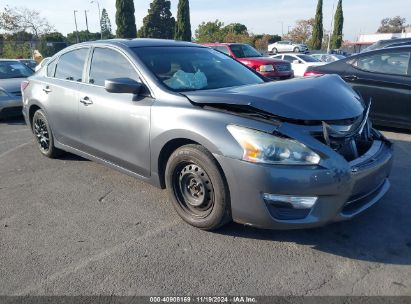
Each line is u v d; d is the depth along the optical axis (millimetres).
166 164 3623
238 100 3031
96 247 3211
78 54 4758
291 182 2812
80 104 4434
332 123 2992
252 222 3029
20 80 9188
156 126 3512
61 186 4531
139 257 3053
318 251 3082
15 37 37344
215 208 3189
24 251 3172
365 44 51750
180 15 44562
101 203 4051
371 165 3051
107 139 4148
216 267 2904
